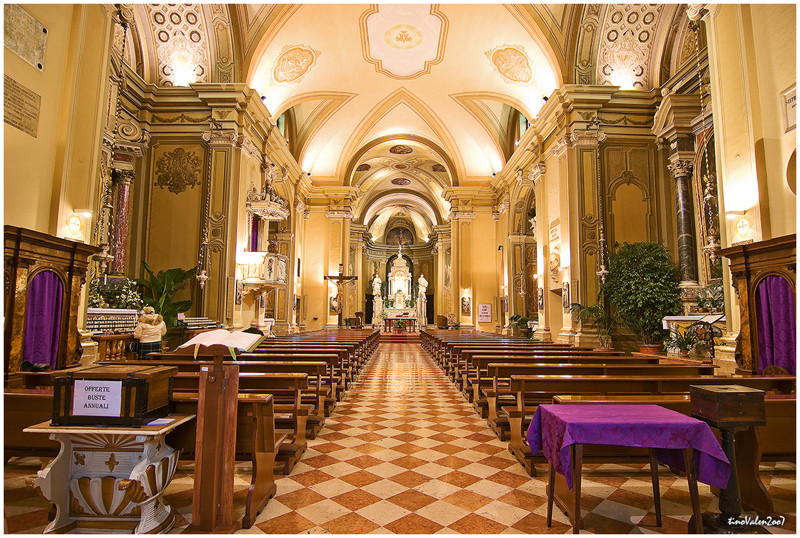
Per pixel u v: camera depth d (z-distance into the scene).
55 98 5.36
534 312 16.44
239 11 10.66
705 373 5.32
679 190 10.16
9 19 4.69
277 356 5.93
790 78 5.18
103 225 8.87
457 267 19.69
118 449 2.70
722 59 6.17
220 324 10.09
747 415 2.73
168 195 10.74
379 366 11.41
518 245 16.81
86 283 5.81
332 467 3.91
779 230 5.32
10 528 2.74
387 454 4.28
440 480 3.62
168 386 2.99
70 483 2.70
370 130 18.67
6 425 3.35
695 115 9.73
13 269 4.58
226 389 2.80
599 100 10.73
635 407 3.05
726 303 6.15
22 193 4.90
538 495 3.34
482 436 4.91
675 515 3.00
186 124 10.88
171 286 9.44
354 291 28.00
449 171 20.00
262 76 12.01
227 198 10.67
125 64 9.66
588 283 10.45
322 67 13.72
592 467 3.97
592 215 10.60
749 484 3.10
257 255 11.17
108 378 2.65
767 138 5.48
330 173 19.83
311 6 11.48
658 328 9.29
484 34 12.40
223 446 2.78
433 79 15.37
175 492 3.36
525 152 14.38
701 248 9.58
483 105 16.67
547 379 4.23
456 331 18.62
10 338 4.51
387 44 13.50
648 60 11.04
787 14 5.21
